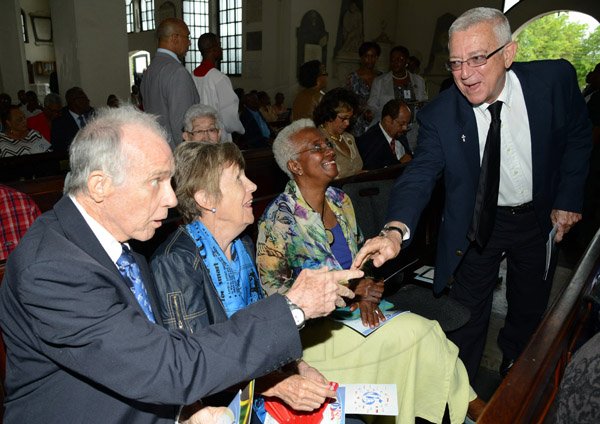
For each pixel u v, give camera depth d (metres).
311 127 1.77
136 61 15.66
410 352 1.58
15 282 0.94
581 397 0.75
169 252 1.33
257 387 1.38
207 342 0.96
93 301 0.91
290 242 1.72
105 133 0.97
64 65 7.44
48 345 0.92
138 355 0.91
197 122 2.78
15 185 2.64
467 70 1.68
